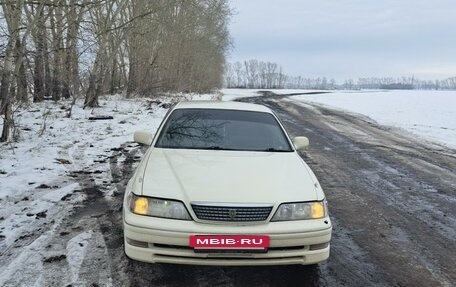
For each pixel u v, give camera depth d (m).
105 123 13.44
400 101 37.66
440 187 6.80
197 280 3.45
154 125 13.66
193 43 33.25
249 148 4.40
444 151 10.43
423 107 28.48
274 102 32.16
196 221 3.16
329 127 15.44
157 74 27.44
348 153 9.80
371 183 6.96
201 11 32.50
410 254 4.15
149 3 21.02
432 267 3.88
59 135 10.60
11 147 8.47
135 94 25.19
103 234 4.33
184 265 3.69
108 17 16.92
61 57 13.31
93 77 17.56
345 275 3.65
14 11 8.14
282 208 3.27
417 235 4.66
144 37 23.70
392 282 3.57
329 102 34.41
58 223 4.61
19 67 8.66
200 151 4.22
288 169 3.84
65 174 6.80
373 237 4.56
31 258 3.73
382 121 18.22
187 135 4.55
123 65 25.12
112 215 4.92
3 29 8.55
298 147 4.96
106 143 9.90
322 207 3.41
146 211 3.24
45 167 7.15
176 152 4.17
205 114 4.96
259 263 3.20
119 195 5.75
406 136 13.23
